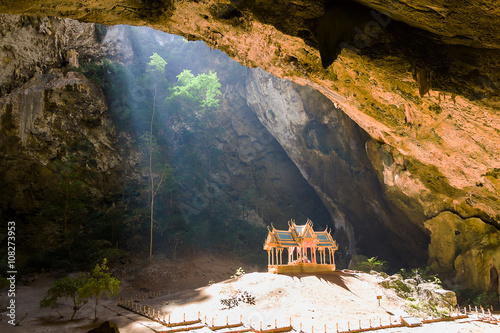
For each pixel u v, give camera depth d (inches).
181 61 2187.5
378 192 1550.2
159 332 647.1
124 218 1455.5
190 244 1553.9
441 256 1215.6
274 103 1788.9
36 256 1191.6
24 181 1322.6
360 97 502.9
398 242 1603.1
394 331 693.3
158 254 1446.9
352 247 1760.6
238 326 698.2
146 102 1774.1
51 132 1387.8
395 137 572.1
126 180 1582.2
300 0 281.7
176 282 1299.2
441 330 711.1
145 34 2150.6
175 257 1472.7
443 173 612.4
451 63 288.0
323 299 818.2
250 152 2032.5
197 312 788.6
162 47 2176.4
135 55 1891.0
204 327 687.1
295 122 1748.3
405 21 261.3
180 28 425.1
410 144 571.2
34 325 707.4
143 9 367.6
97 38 1545.3
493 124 405.4
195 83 1849.2
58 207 1273.4
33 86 1409.9
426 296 955.3
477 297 1047.0
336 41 278.8
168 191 1676.9
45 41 1409.9
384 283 1000.2
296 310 765.9
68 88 1418.6
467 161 526.3
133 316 784.3
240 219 1850.4
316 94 1615.4
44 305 741.3
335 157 1665.8
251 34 418.0
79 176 1425.9
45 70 1467.8
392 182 1305.4
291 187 2007.9
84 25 1451.8
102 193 1489.9
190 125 1877.5
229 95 2063.2
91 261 1231.5
